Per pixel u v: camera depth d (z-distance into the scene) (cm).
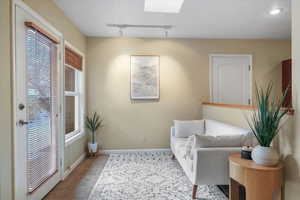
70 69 321
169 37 394
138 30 352
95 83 389
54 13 246
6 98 159
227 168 203
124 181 258
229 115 295
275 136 192
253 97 406
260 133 178
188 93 403
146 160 344
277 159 168
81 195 221
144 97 395
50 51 232
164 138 400
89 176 276
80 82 360
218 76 406
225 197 217
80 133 346
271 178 162
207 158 201
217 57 405
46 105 223
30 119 191
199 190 232
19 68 175
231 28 344
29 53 189
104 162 336
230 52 405
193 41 401
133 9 269
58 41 249
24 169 181
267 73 409
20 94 176
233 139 212
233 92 409
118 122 394
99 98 390
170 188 238
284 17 296
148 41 395
